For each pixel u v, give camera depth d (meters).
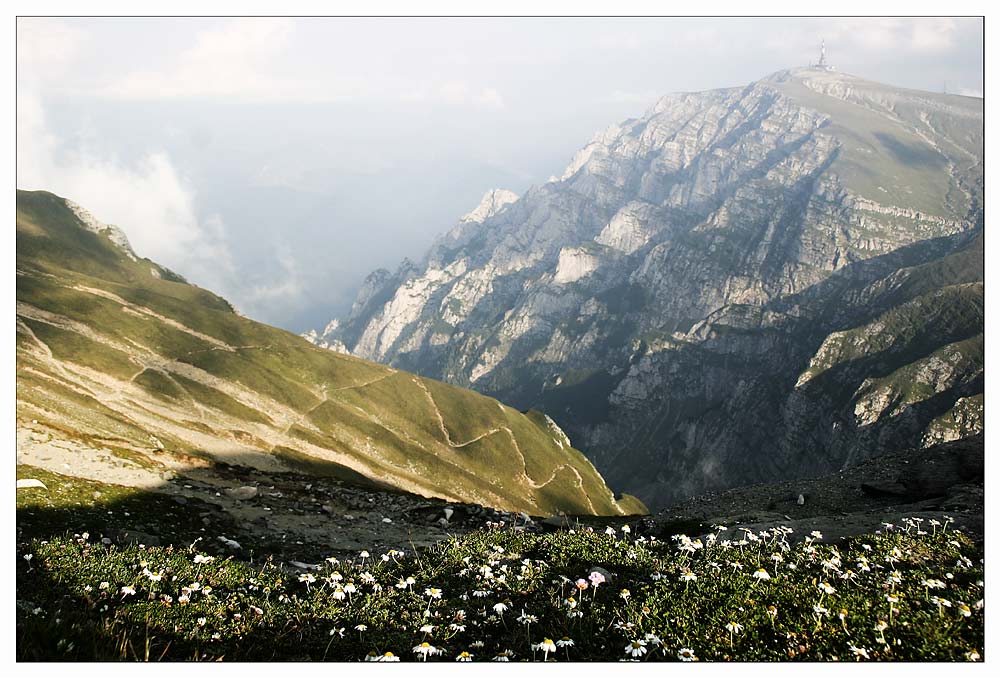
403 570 17.50
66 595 13.49
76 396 111.81
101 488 35.00
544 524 41.81
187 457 54.94
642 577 16.61
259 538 32.81
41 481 33.38
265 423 197.12
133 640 11.70
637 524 40.59
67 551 16.06
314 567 21.92
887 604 12.95
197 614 13.54
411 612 14.16
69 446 43.50
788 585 14.21
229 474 53.06
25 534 24.56
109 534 27.05
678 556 18.33
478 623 13.57
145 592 14.47
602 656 11.95
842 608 12.70
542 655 11.94
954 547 17.36
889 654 11.49
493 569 17.08
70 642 10.70
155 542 27.52
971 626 12.16
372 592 15.53
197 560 16.84
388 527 38.91
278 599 15.19
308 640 12.83
